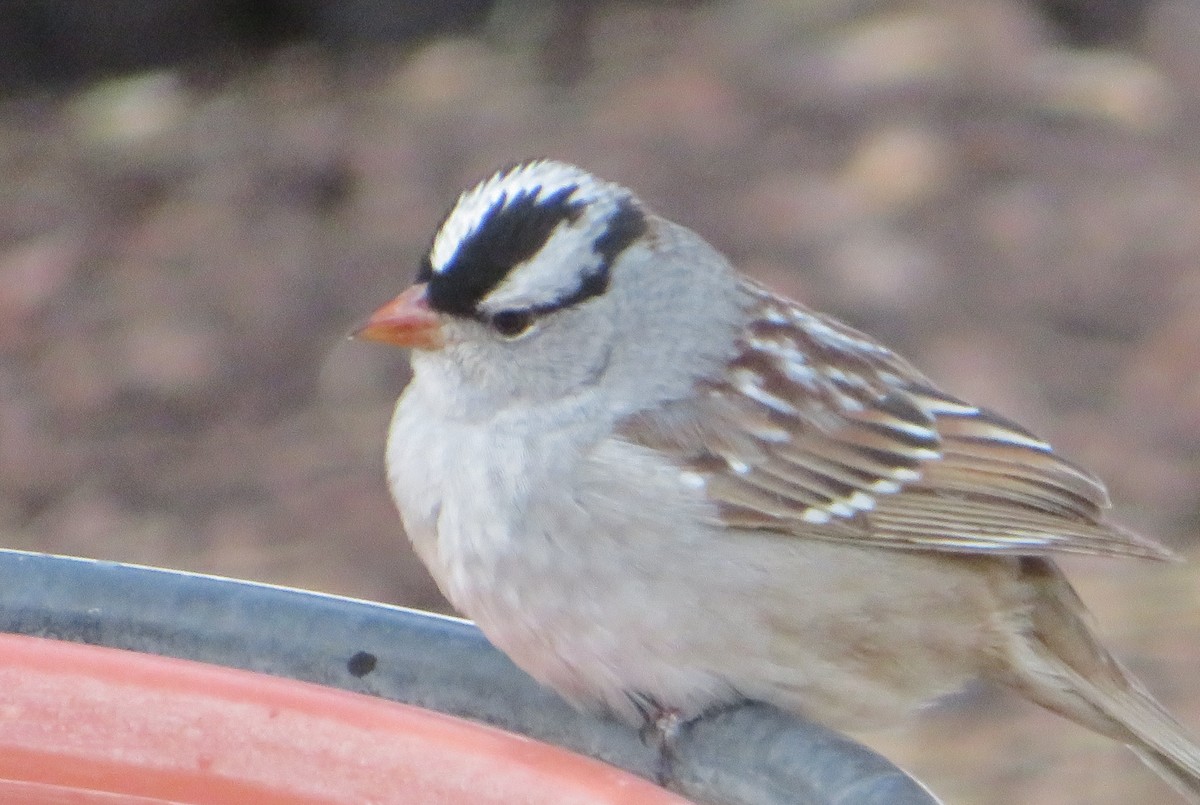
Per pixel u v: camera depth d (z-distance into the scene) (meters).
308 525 11.92
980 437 6.62
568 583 5.93
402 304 6.29
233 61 18.08
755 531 6.17
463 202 6.39
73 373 13.69
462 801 4.65
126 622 5.22
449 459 6.18
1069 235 14.22
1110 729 6.79
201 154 16.36
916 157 15.02
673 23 17.77
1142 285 13.62
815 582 6.15
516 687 5.71
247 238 15.05
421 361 6.38
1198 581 11.14
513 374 6.22
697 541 6.02
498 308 6.20
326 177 15.68
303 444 12.83
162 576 5.31
